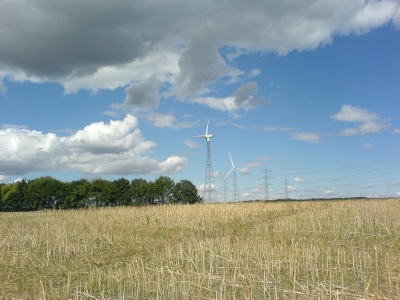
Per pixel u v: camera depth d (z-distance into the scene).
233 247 18.69
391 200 39.44
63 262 16.88
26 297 11.71
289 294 11.45
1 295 11.99
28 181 83.44
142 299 11.38
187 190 85.88
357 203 38.16
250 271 13.87
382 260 14.88
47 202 79.94
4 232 25.28
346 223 26.81
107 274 14.33
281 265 14.55
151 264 15.73
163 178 85.12
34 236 22.80
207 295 11.58
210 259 14.47
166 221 31.73
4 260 16.67
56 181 81.75
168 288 12.08
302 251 16.03
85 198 80.19
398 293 10.30
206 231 26.08
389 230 23.16
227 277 13.38
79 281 13.67
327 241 20.50
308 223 27.39
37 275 14.47
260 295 11.46
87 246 20.33
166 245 20.42
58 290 12.24
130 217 33.94
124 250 19.47
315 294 11.14
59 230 24.12
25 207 81.25
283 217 33.28
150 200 84.44
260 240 20.00
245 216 35.38
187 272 13.93
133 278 13.66
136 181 88.69
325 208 39.09
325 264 14.70
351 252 16.45
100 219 32.44
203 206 40.16
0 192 81.94
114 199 81.75
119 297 11.48
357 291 11.32
